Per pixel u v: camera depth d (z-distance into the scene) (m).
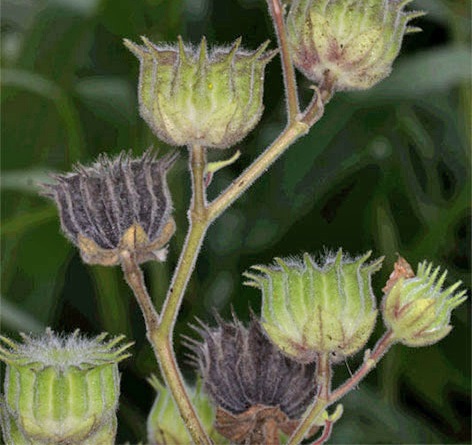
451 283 0.56
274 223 0.56
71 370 0.39
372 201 0.56
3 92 0.55
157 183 0.40
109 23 0.56
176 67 0.39
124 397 0.56
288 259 0.40
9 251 0.55
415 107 0.58
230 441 0.42
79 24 0.56
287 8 0.43
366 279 0.40
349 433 0.54
